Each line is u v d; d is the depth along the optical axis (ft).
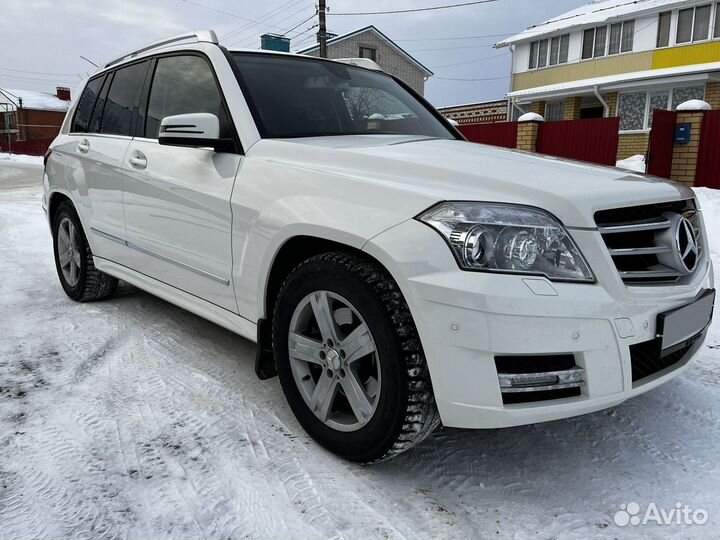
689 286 7.06
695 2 64.18
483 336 5.79
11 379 9.41
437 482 6.88
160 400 8.75
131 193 10.75
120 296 14.42
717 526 6.11
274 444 7.57
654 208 7.09
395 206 6.48
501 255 5.91
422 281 5.99
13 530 5.85
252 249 7.97
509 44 85.40
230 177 8.50
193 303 9.64
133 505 6.29
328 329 7.08
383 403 6.48
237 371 9.85
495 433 8.09
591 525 6.13
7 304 13.69
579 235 6.21
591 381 6.13
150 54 11.64
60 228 14.01
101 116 12.82
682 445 7.77
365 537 5.87
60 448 7.36
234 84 9.30
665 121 31.53
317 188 7.30
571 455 7.54
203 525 6.00
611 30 73.26
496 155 8.28
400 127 11.07
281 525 6.03
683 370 7.25
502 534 5.97
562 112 79.97
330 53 105.09
